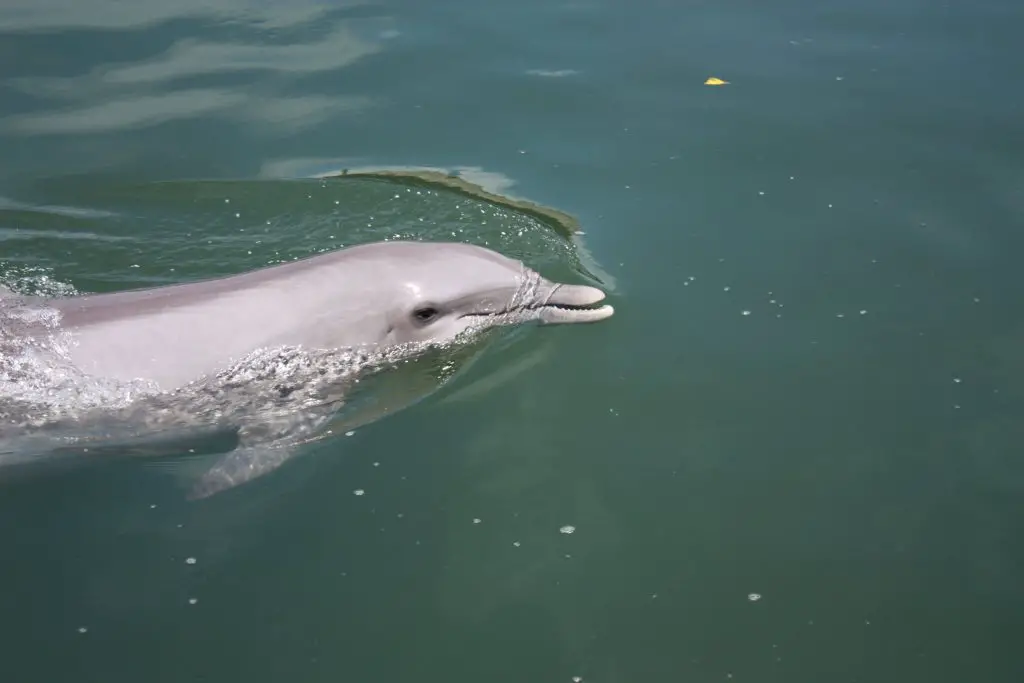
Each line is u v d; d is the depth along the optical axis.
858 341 3.41
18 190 3.78
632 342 3.43
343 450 3.22
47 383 3.18
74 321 3.23
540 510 3.12
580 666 2.91
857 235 3.66
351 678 2.88
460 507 3.12
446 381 3.38
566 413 3.29
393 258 3.40
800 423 3.26
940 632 2.94
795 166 3.88
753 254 3.62
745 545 3.06
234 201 3.78
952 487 3.14
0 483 3.17
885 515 3.10
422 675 2.89
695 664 2.91
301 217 3.74
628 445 3.23
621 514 3.11
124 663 2.89
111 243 3.65
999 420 3.24
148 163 3.87
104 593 2.98
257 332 3.27
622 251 3.64
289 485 3.16
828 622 2.96
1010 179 3.80
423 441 3.24
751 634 2.95
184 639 2.92
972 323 3.43
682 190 3.81
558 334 3.46
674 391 3.33
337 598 2.98
